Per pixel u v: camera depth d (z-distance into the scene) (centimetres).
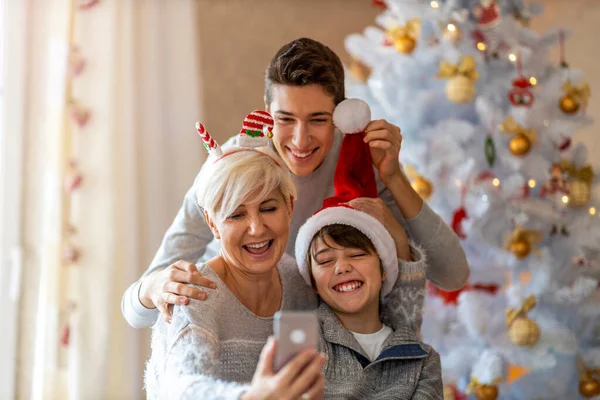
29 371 298
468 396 258
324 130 186
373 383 171
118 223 319
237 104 375
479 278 263
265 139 163
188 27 351
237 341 157
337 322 176
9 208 299
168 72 346
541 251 258
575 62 388
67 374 304
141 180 334
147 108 337
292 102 182
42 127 309
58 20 315
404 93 261
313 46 186
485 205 253
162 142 340
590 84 378
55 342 301
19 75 305
